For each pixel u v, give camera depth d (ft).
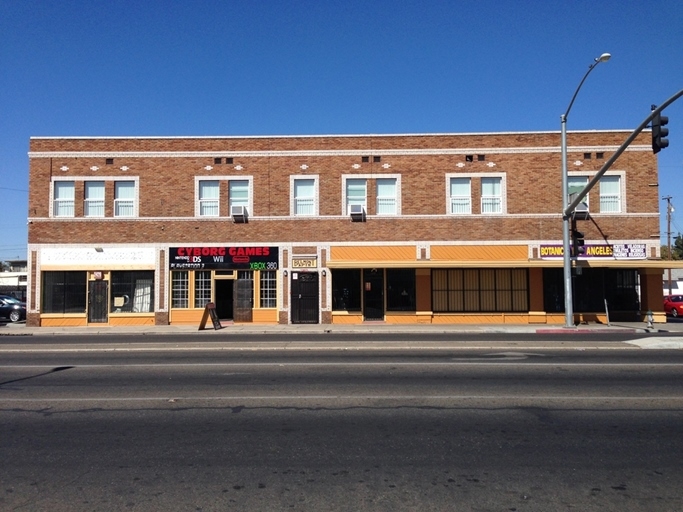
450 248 93.66
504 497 18.06
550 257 92.84
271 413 28.89
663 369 41.83
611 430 25.64
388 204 94.68
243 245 94.53
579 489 18.71
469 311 94.17
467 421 27.20
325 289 93.97
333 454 22.35
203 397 32.76
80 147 95.14
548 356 49.39
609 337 69.00
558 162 93.76
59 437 24.95
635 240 92.84
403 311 94.12
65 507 17.40
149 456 22.24
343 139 94.94
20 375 41.11
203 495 18.26
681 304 114.52
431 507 17.30
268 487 18.92
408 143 94.73
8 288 188.44
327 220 94.48
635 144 93.61
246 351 54.80
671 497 18.06
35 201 94.58
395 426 26.35
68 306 94.84
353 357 49.32
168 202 94.84
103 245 94.53
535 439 24.29
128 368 43.80
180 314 94.58
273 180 94.99
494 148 94.07
